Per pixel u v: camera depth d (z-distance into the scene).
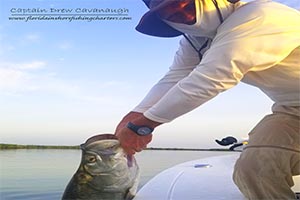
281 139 1.12
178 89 0.98
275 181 1.09
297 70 1.05
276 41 0.96
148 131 1.07
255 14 1.00
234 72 0.95
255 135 1.17
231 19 1.02
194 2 1.03
